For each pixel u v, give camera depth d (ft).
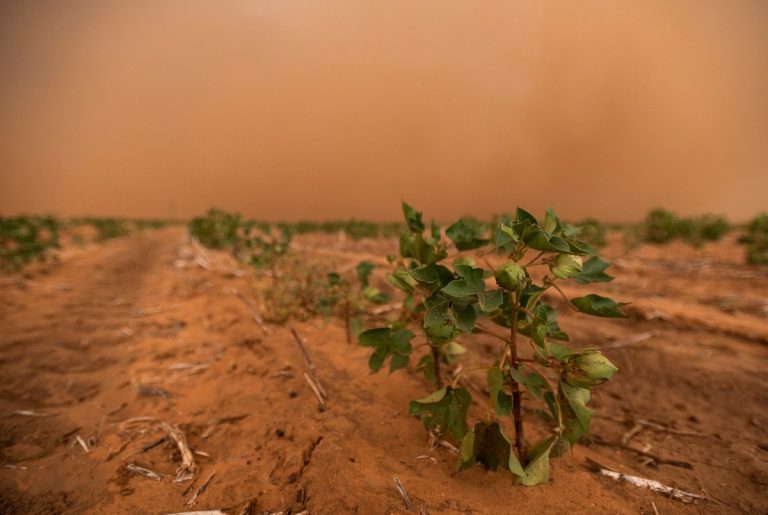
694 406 8.73
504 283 4.53
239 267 24.11
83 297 19.12
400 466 5.81
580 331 13.02
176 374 10.32
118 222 86.22
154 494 5.75
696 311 15.11
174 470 6.35
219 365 10.64
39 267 27.43
